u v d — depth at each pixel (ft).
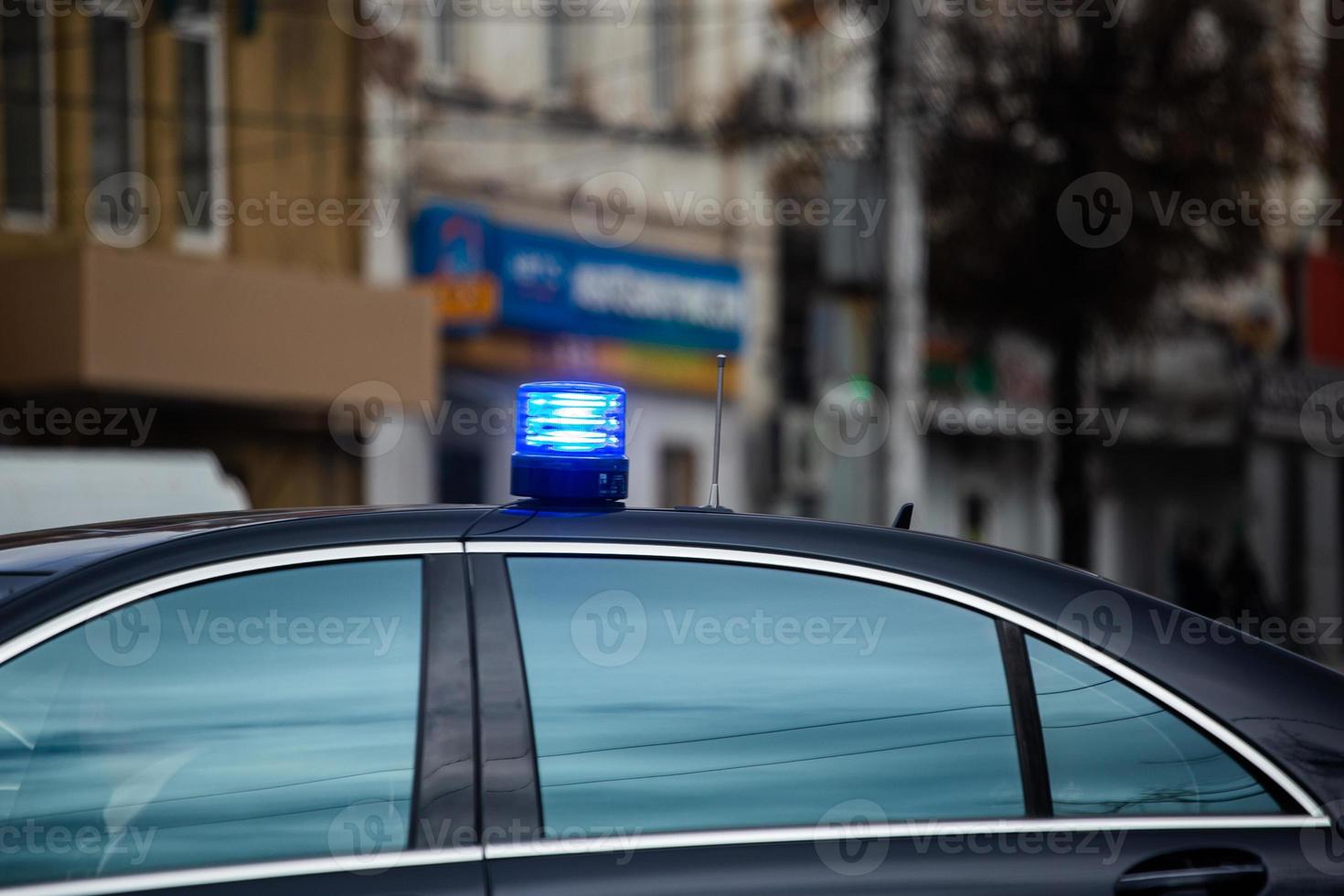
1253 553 152.05
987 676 15.70
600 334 112.88
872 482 92.99
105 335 79.61
